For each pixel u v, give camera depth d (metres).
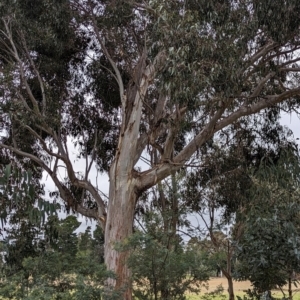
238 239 9.62
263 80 10.79
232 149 13.16
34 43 11.88
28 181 12.85
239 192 11.99
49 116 12.03
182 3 9.18
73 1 11.87
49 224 10.80
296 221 8.86
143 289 6.77
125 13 11.30
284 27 9.04
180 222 8.41
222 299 9.34
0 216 12.71
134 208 11.16
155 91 13.15
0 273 9.02
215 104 10.19
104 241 11.27
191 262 6.54
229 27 8.91
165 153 11.04
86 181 12.91
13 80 12.00
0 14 11.15
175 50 8.52
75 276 7.02
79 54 13.41
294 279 9.21
